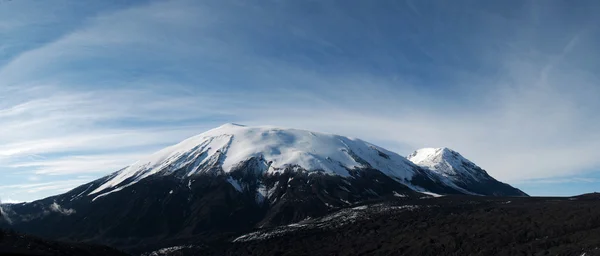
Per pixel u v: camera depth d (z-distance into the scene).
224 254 149.88
